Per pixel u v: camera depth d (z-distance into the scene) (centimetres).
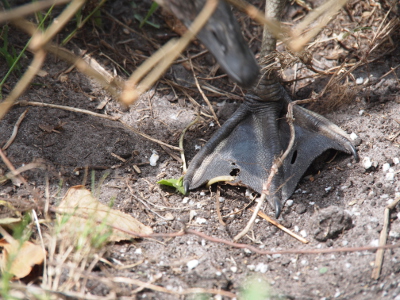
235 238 419
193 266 413
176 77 605
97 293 377
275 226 454
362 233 430
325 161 502
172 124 554
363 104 549
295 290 395
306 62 514
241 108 525
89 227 395
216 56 350
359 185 472
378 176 478
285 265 418
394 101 548
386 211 440
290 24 637
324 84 580
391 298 386
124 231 412
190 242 437
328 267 407
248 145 499
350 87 565
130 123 550
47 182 462
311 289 395
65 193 468
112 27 636
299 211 459
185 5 364
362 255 411
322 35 626
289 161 483
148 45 632
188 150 533
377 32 563
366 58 545
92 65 590
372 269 400
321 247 429
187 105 578
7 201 439
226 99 587
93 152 511
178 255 424
